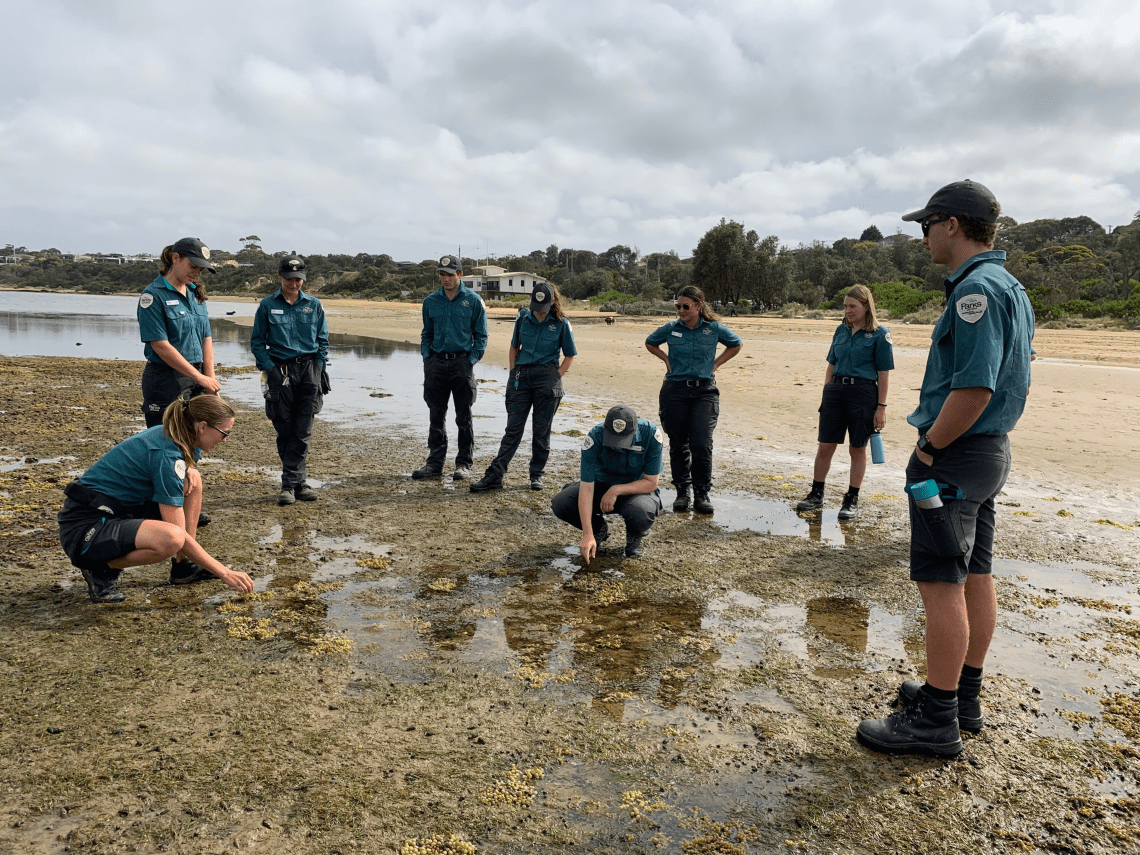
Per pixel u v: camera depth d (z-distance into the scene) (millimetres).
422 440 8375
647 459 4605
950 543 2508
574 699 2920
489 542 4895
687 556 4703
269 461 7148
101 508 3471
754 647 3430
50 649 3189
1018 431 8953
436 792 2311
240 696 2854
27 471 6211
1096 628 3668
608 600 3961
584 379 14062
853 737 2695
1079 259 90312
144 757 2438
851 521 5551
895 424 9422
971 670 2730
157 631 3406
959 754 2582
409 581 4156
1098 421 9586
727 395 12039
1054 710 2896
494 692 2955
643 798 2318
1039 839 2164
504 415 10188
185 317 4727
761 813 2260
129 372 14195
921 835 2174
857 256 102125
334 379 14078
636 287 90688
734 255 57531
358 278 116188
